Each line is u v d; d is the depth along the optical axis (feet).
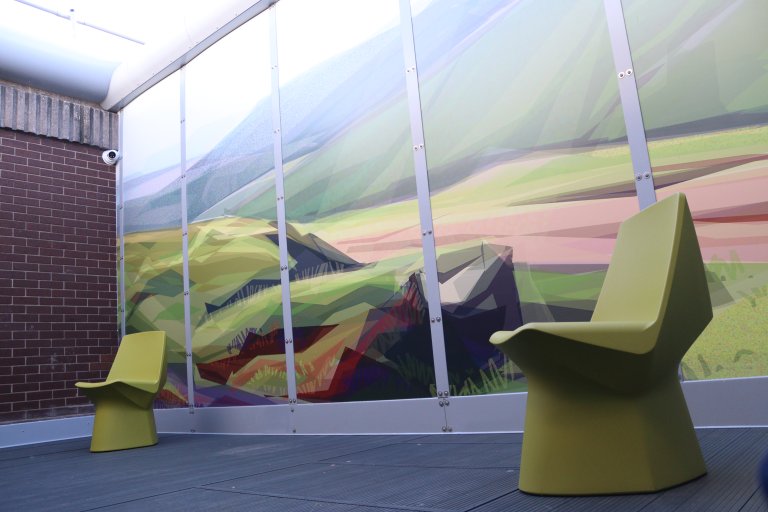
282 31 14.87
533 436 5.74
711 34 8.46
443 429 10.61
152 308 17.65
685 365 8.16
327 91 13.62
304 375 13.14
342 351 12.45
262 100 15.15
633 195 8.92
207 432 15.29
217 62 16.60
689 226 5.65
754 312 7.73
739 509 4.48
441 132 11.37
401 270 11.63
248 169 15.23
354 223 12.59
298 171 13.98
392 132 12.16
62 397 17.37
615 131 9.20
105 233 19.27
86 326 18.25
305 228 13.60
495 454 8.04
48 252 17.85
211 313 15.67
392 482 6.93
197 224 16.51
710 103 8.36
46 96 18.56
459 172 11.01
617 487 5.24
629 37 9.20
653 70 8.91
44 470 10.64
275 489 7.19
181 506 6.68
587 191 9.39
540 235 9.85
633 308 6.07
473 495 5.89
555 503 5.22
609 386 5.34
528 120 10.21
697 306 5.61
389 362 11.58
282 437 12.81
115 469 10.10
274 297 14.06
